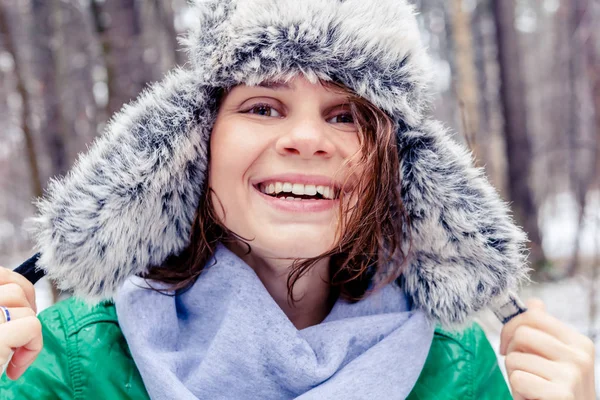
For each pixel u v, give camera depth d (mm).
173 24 5641
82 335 1215
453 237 1194
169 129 1146
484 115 8797
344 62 1089
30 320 949
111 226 1135
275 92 1099
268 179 1109
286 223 1095
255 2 1082
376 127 1116
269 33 1065
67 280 1180
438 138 1204
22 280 1056
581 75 7918
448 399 1262
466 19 4844
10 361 955
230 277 1201
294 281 1185
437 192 1183
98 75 5875
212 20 1129
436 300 1234
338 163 1121
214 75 1119
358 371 1125
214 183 1154
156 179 1148
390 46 1118
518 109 7859
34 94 5301
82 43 6379
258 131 1094
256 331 1142
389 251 1243
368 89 1108
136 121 1151
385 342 1181
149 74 5066
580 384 1044
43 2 5441
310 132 1060
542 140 10844
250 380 1125
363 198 1108
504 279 1174
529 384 1062
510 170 7719
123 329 1182
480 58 8742
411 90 1165
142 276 1238
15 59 3838
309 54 1066
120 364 1188
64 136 5297
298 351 1136
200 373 1118
